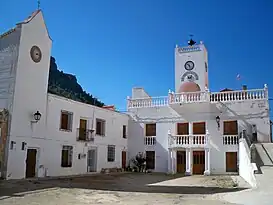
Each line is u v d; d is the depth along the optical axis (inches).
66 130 1056.8
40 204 483.2
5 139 845.2
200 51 1572.3
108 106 1598.2
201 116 1275.8
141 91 1499.8
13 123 854.5
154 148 1342.3
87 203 502.3
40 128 947.3
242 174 989.8
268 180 653.3
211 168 1216.8
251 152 904.9
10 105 863.1
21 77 892.6
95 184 803.4
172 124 1325.0
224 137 1224.8
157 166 1322.6
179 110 1315.2
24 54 907.4
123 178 1007.0
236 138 1205.1
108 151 1270.9
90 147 1175.0
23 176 875.4
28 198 537.6
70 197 566.3
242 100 1220.5
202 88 1533.0
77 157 1098.7
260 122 1183.6
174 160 1263.5
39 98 949.8
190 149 1227.9
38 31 965.8
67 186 735.7
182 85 1451.8
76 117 1107.3
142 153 1362.0
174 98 1291.8
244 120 1206.3
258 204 467.8
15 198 531.8
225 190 682.8
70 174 1058.1
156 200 539.2
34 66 941.8
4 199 517.0
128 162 1380.4
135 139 1389.0
